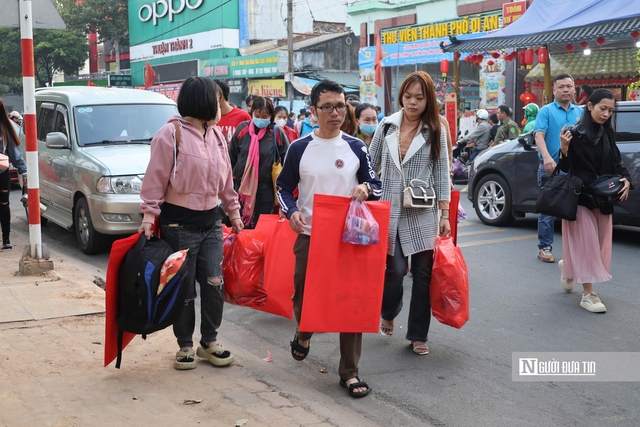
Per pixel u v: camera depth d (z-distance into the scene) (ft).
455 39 50.80
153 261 12.71
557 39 42.88
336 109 12.64
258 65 99.91
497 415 12.62
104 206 24.99
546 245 24.76
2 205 26.14
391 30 78.95
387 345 16.49
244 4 114.32
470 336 17.04
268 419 11.54
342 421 11.74
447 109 55.42
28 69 21.07
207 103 13.30
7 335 15.67
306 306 12.50
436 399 13.34
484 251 26.66
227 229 17.08
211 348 14.29
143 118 29.30
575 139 18.43
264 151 22.18
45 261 21.83
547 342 16.52
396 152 14.92
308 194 12.93
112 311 13.03
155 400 12.25
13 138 26.37
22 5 20.58
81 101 29.07
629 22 39.63
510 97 63.57
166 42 128.16
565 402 13.16
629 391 13.64
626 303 19.53
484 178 32.65
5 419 11.25
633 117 26.53
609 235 18.97
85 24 141.08
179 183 13.28
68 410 11.69
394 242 14.89
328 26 118.73
